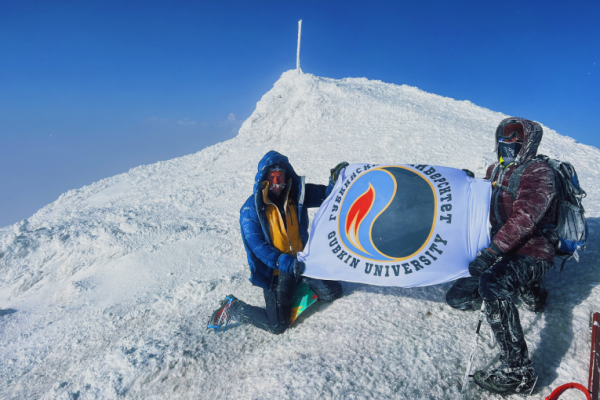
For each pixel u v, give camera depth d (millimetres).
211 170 12500
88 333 4449
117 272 6422
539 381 2160
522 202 2199
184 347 3229
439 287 3273
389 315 3018
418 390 2246
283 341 3084
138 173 14609
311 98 13750
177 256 6617
